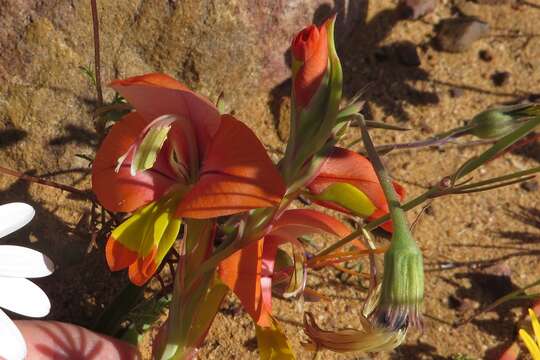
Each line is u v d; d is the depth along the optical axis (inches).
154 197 11.8
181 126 11.6
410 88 17.7
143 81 10.5
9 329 11.0
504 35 18.6
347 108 11.2
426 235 16.3
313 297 14.3
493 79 18.0
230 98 16.1
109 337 12.9
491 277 15.9
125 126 11.8
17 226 11.5
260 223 11.5
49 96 14.5
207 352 14.6
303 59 10.9
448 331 15.4
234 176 11.0
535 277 16.0
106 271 14.8
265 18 15.5
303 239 15.2
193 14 14.9
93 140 14.8
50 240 14.5
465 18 18.5
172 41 15.0
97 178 11.7
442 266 15.9
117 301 13.7
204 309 12.3
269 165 11.0
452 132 12.9
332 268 15.5
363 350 11.2
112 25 14.7
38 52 14.3
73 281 14.6
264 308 12.1
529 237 16.4
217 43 15.2
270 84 16.5
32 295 11.3
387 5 18.4
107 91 14.8
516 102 17.7
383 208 12.3
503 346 15.3
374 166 10.6
